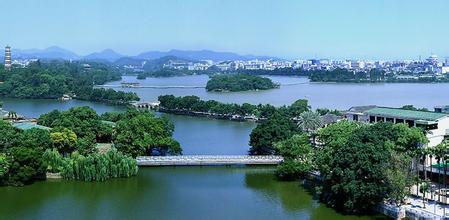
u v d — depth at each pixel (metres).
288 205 135.88
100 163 160.50
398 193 121.81
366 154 124.00
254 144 195.62
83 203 138.50
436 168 142.12
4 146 159.50
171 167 178.38
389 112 184.12
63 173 161.25
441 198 127.69
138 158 178.38
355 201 124.19
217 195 145.88
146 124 185.50
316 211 130.25
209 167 178.62
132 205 137.00
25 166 153.88
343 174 125.88
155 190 151.25
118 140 180.88
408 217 118.62
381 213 124.44
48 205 136.62
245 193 147.75
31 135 169.38
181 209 133.38
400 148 132.75
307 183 155.50
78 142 181.50
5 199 141.62
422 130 147.38
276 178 164.25
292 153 161.25
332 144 141.75
